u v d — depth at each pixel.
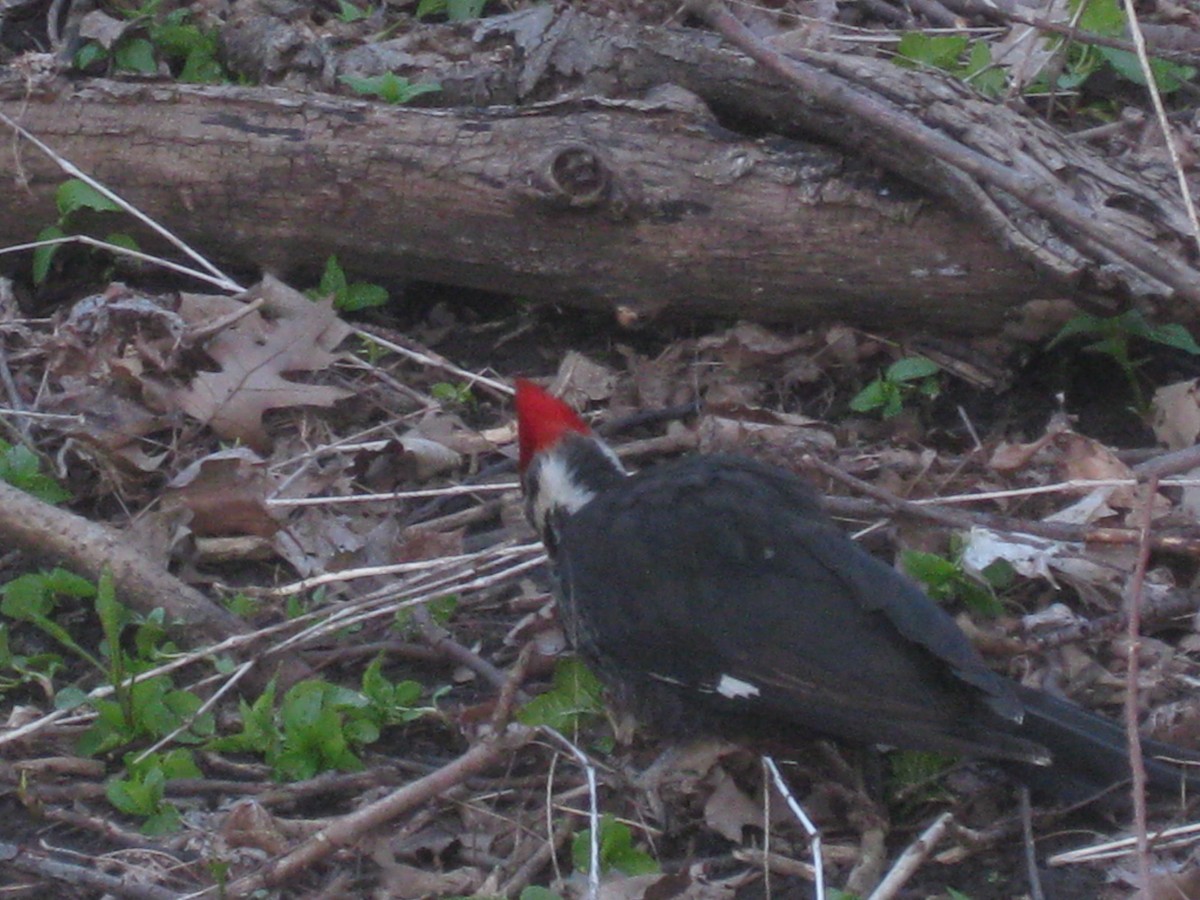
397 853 8.10
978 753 7.46
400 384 11.00
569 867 8.12
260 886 7.75
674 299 11.02
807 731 8.02
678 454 10.55
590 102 10.90
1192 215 9.24
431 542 9.78
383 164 10.91
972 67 12.27
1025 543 9.44
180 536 9.72
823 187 10.59
